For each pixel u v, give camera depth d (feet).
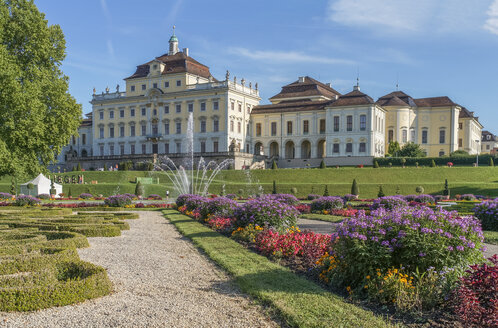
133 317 28.22
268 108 321.32
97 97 345.51
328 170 232.12
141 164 290.76
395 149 298.97
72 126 102.83
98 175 261.44
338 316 26.99
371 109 278.67
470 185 182.19
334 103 289.94
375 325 25.45
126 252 51.70
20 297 29.32
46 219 77.15
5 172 94.94
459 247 30.48
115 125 336.29
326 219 89.35
